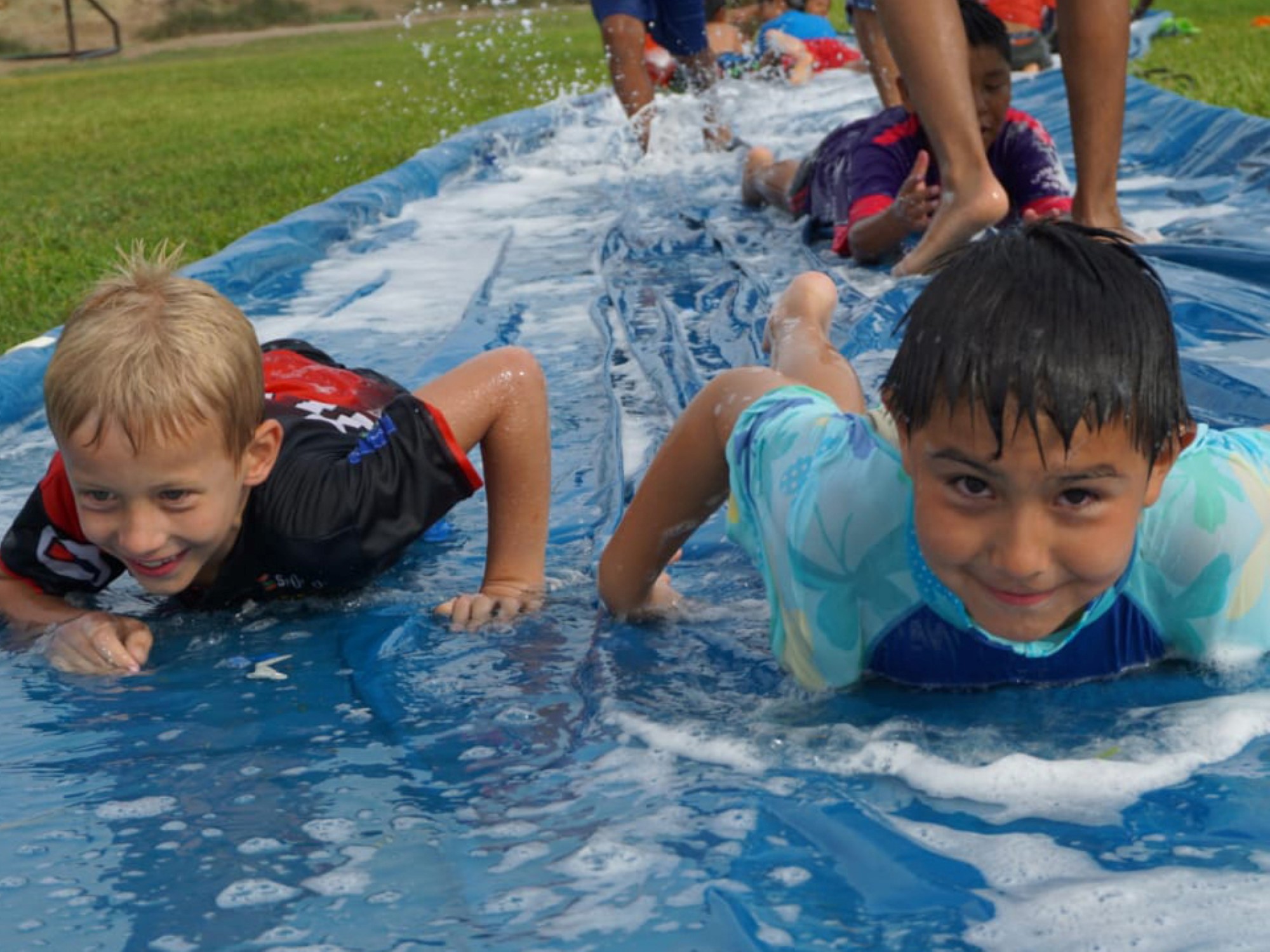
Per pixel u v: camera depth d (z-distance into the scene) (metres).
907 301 4.05
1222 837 1.60
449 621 2.42
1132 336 1.65
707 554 2.65
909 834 1.63
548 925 1.48
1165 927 1.42
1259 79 9.08
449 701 2.08
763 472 2.04
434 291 4.92
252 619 2.49
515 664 2.21
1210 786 1.72
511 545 2.52
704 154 8.00
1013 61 9.82
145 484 2.16
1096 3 4.44
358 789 1.81
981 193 4.33
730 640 2.26
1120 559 1.71
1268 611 1.99
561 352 4.00
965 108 4.33
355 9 34.44
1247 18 14.70
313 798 1.79
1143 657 2.03
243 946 1.47
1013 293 1.64
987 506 1.67
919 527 1.73
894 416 1.75
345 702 2.10
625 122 8.64
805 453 1.99
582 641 2.30
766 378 2.21
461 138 8.31
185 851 1.67
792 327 2.83
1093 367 1.60
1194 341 3.57
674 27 7.92
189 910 1.54
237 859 1.65
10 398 3.73
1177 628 2.00
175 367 2.15
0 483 3.26
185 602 2.53
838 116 9.29
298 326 4.50
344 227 5.98
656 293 4.58
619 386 3.65
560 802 1.75
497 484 2.54
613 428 3.27
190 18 32.84
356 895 1.56
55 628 2.39
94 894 1.58
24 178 9.32
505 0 33.09
